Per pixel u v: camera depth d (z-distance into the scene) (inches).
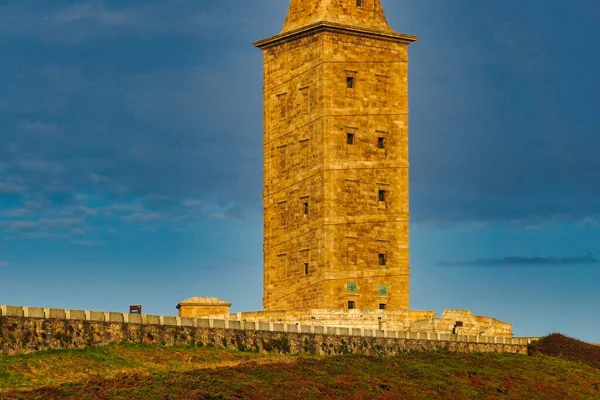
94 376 3725.4
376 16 5570.9
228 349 4320.9
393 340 4840.1
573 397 4544.8
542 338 5295.3
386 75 5556.1
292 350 4512.8
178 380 3735.2
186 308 5674.2
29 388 3523.6
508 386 4507.9
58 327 3900.1
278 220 5590.6
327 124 5438.0
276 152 5615.2
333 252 5403.5
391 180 5536.4
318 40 5472.4
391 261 5506.9
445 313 5255.9
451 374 4510.3
